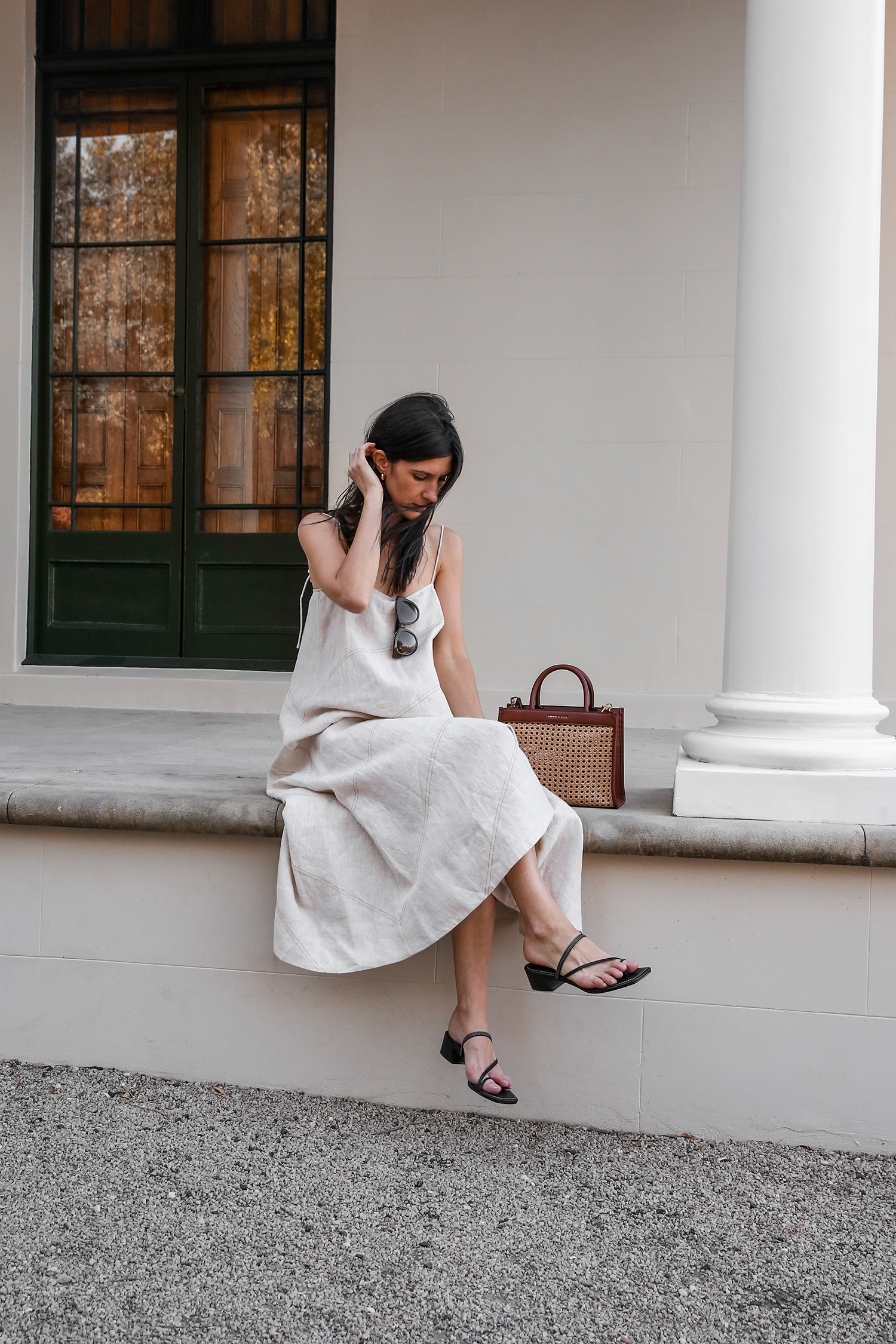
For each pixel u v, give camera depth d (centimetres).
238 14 510
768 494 223
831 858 198
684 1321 146
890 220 438
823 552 221
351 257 485
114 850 229
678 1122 209
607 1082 211
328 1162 191
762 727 221
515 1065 214
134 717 462
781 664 222
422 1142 201
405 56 477
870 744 215
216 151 520
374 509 204
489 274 473
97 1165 187
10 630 525
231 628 527
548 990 190
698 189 457
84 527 538
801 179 219
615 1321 146
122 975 229
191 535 527
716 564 460
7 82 519
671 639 464
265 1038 224
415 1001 216
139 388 532
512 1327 144
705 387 458
